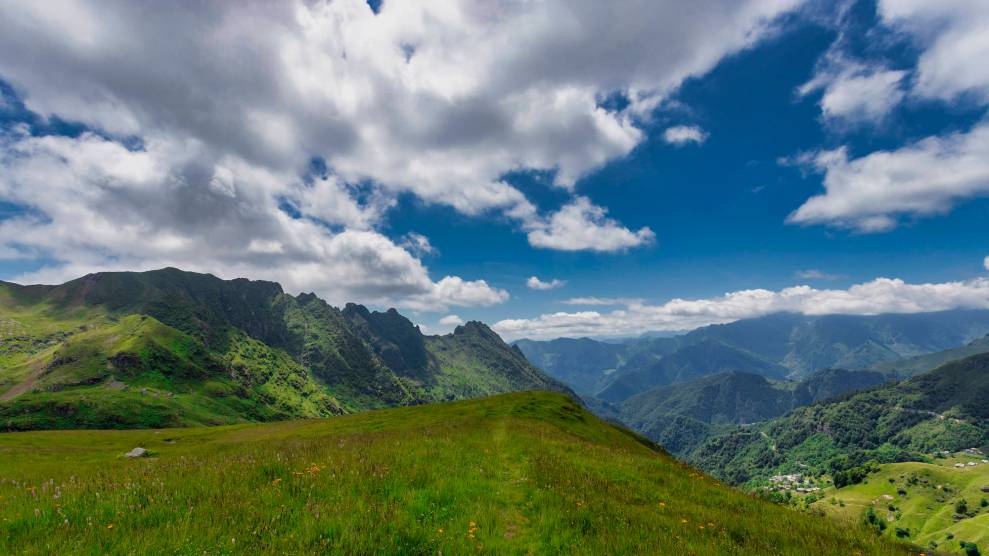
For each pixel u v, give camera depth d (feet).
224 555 22.48
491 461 58.90
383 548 25.16
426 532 28.50
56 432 310.24
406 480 40.24
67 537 23.52
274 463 41.65
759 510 47.09
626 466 63.00
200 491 32.63
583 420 191.21
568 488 45.16
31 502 29.22
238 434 276.82
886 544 36.96
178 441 271.28
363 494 34.35
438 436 82.07
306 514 28.43
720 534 35.88
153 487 33.19
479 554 27.20
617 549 29.04
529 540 31.24
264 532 25.49
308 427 260.01
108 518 26.58
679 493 51.62
